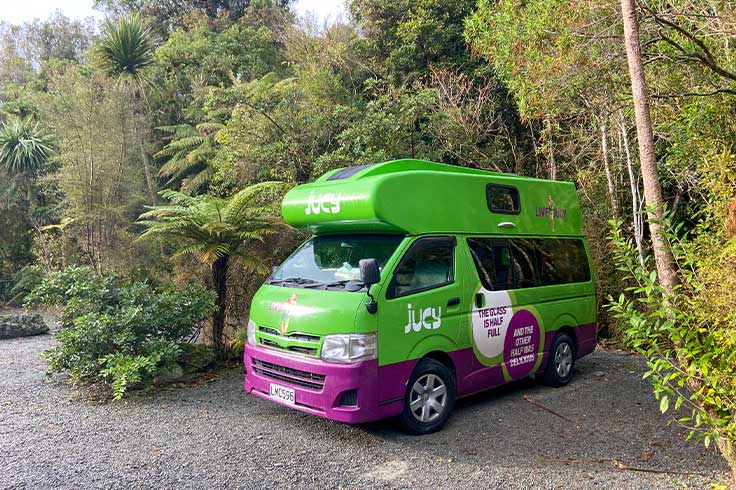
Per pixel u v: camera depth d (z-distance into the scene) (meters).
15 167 18.28
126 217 15.50
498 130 12.80
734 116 6.82
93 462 4.50
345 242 5.66
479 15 9.32
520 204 6.46
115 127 15.27
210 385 7.01
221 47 19.98
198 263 9.12
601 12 6.35
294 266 5.85
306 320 4.92
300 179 11.81
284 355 5.07
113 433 5.22
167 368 7.17
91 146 14.57
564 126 11.88
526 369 6.22
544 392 6.52
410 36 14.71
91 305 7.40
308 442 4.93
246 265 7.84
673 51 6.55
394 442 4.91
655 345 3.27
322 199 5.50
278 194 10.69
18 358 9.17
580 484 3.97
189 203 8.32
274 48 21.89
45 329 12.23
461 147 12.10
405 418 4.96
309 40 18.31
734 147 6.52
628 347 9.02
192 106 19.00
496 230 6.09
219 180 12.88
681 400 3.20
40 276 15.98
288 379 5.08
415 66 15.06
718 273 3.48
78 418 5.71
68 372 7.47
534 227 6.62
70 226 15.41
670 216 3.96
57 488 4.01
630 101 7.07
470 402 6.14
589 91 7.25
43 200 18.92
